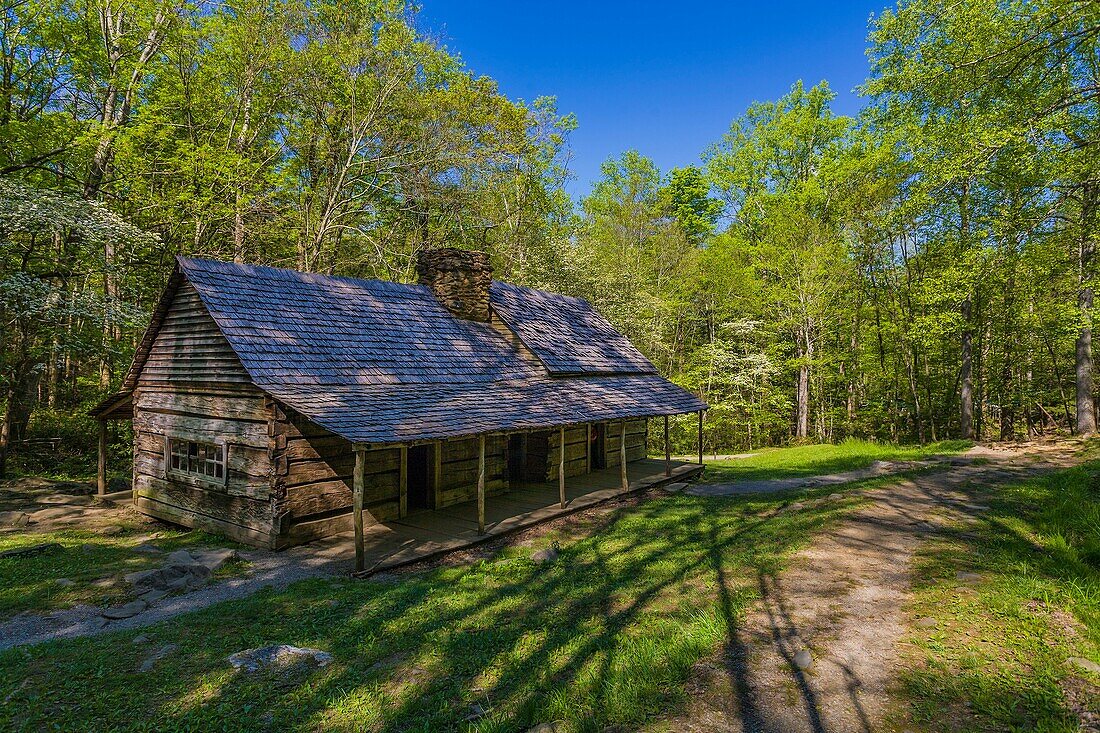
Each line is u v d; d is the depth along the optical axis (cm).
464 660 544
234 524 1016
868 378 3175
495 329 1568
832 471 1848
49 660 523
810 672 478
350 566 871
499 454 1403
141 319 1606
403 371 1169
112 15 1877
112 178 1905
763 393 3150
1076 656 480
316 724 435
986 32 1139
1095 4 946
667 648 539
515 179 2848
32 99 1869
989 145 1130
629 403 1540
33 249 1622
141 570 802
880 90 1306
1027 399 2484
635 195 3309
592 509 1299
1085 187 1145
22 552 870
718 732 399
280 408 961
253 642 579
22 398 1767
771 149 3344
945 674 462
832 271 2586
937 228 2219
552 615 659
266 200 2094
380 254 2434
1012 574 679
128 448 1902
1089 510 915
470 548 990
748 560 828
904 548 832
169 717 436
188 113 2028
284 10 2044
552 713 439
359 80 2308
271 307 1120
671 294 3244
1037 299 2217
